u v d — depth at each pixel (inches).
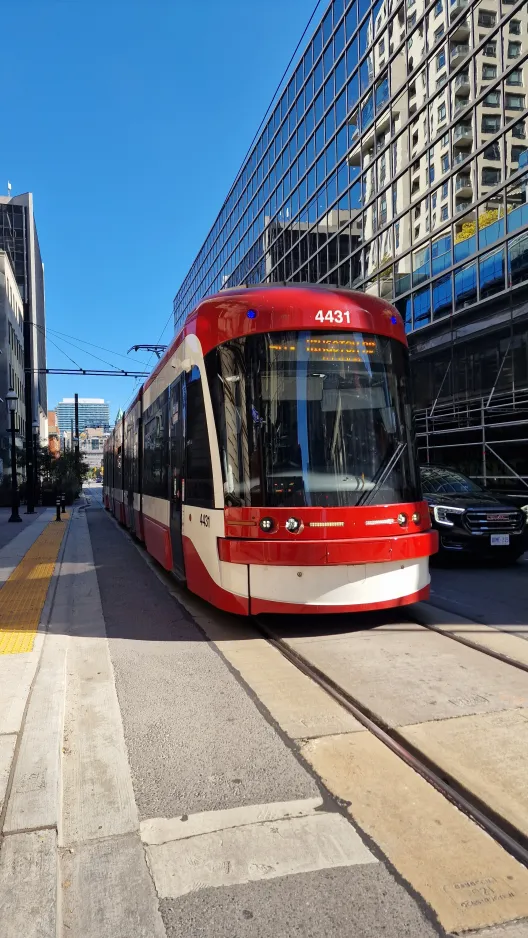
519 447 702.5
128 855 106.3
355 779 131.1
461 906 93.4
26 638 235.3
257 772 134.4
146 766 137.8
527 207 693.9
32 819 113.0
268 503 226.7
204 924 90.6
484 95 764.6
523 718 157.8
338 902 94.5
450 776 129.4
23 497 1519.4
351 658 209.8
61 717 158.2
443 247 862.5
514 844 108.1
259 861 104.3
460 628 244.2
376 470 235.6
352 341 243.3
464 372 819.4
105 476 1220.5
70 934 89.0
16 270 2913.4
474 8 780.6
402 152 956.0
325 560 220.7
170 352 339.6
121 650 226.5
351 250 1123.3
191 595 320.8
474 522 375.2
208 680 192.7
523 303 706.2
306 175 1298.0
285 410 233.8
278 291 246.8
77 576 388.2
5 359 1678.2
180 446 301.7
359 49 1068.5
